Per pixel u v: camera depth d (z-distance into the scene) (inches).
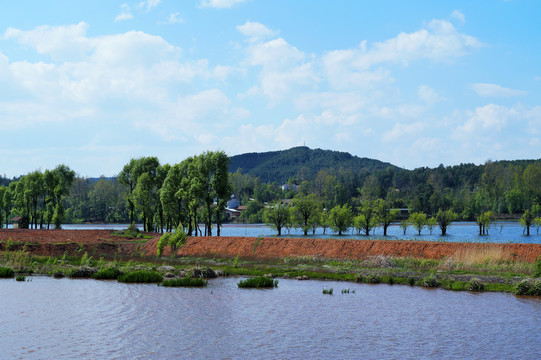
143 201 3518.7
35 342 838.5
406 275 1571.1
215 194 3166.8
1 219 4793.3
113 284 1514.5
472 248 1777.8
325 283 1530.5
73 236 2965.1
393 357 754.2
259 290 1400.1
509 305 1140.5
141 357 755.4
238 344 829.8
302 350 793.6
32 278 1660.9
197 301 1219.9
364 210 4734.3
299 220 4667.8
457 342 835.4
